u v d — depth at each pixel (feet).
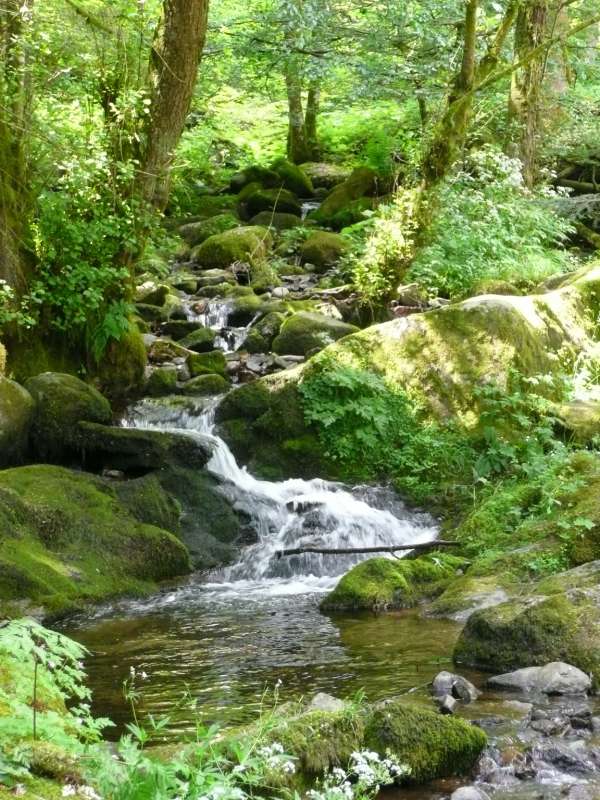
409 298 46.32
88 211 37.76
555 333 39.29
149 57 37.76
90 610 26.53
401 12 54.65
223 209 71.82
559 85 68.64
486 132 61.98
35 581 25.96
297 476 35.47
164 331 45.65
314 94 85.97
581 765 15.30
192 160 71.46
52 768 11.25
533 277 49.08
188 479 33.37
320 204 73.61
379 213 46.70
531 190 58.54
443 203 47.24
